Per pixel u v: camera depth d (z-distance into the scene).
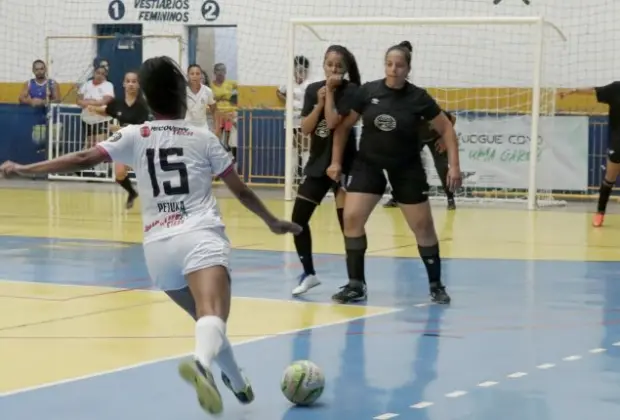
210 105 20.95
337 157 11.23
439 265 11.61
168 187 6.57
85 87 28.30
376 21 23.09
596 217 19.59
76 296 11.74
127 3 30.48
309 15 29.08
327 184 11.70
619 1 26.73
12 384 7.78
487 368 8.44
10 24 31.12
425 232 11.46
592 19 26.94
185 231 6.51
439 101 27.89
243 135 28.23
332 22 23.38
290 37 23.84
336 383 7.91
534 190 22.81
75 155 6.58
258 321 10.44
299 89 26.05
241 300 11.63
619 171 19.14
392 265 14.37
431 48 28.12
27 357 8.70
